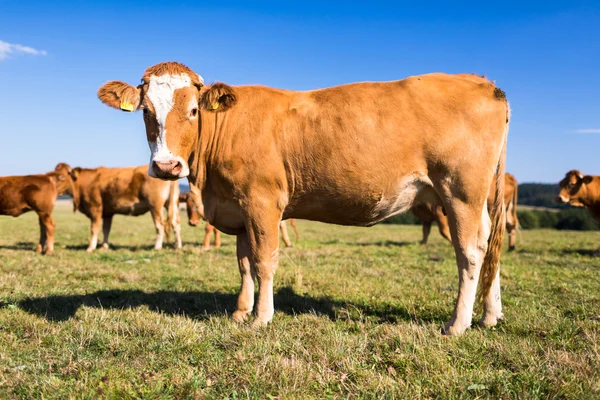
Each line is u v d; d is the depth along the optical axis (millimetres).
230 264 11164
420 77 5469
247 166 5348
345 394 3617
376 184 5242
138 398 3461
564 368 3885
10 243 16891
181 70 5125
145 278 9172
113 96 5180
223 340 4797
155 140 5066
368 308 6648
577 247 16781
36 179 13203
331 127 5227
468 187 5098
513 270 10258
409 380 3783
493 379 3699
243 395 3555
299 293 7609
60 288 7801
